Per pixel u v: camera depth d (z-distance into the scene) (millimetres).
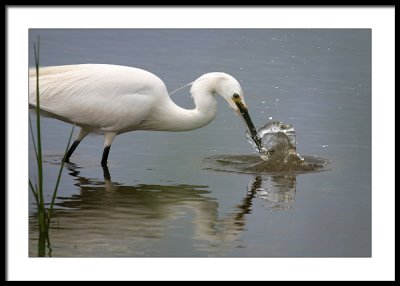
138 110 13375
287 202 12000
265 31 22969
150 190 12289
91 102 13172
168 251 9930
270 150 14039
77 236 10320
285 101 17469
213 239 10367
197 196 12117
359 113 17000
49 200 11648
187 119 13820
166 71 18969
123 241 10203
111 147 14578
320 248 10188
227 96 13797
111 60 19531
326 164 14008
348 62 20812
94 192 12094
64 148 14305
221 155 14312
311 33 23125
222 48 21172
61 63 19016
